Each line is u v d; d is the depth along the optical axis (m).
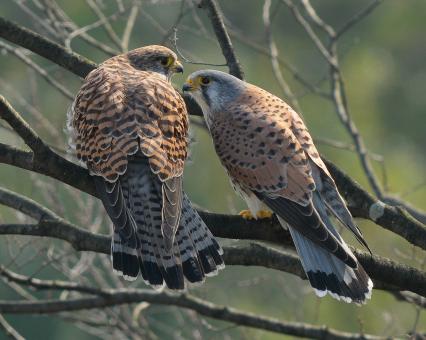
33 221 12.80
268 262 9.69
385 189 12.77
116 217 8.63
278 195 9.42
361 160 12.45
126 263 8.71
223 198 19.00
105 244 9.88
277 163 9.53
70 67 10.81
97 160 8.86
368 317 16.14
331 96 12.92
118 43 12.86
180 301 11.49
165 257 8.72
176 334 13.66
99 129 8.95
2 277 11.40
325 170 9.58
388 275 9.42
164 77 10.21
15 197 10.23
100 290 11.47
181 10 11.61
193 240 8.95
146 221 8.74
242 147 9.72
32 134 8.70
